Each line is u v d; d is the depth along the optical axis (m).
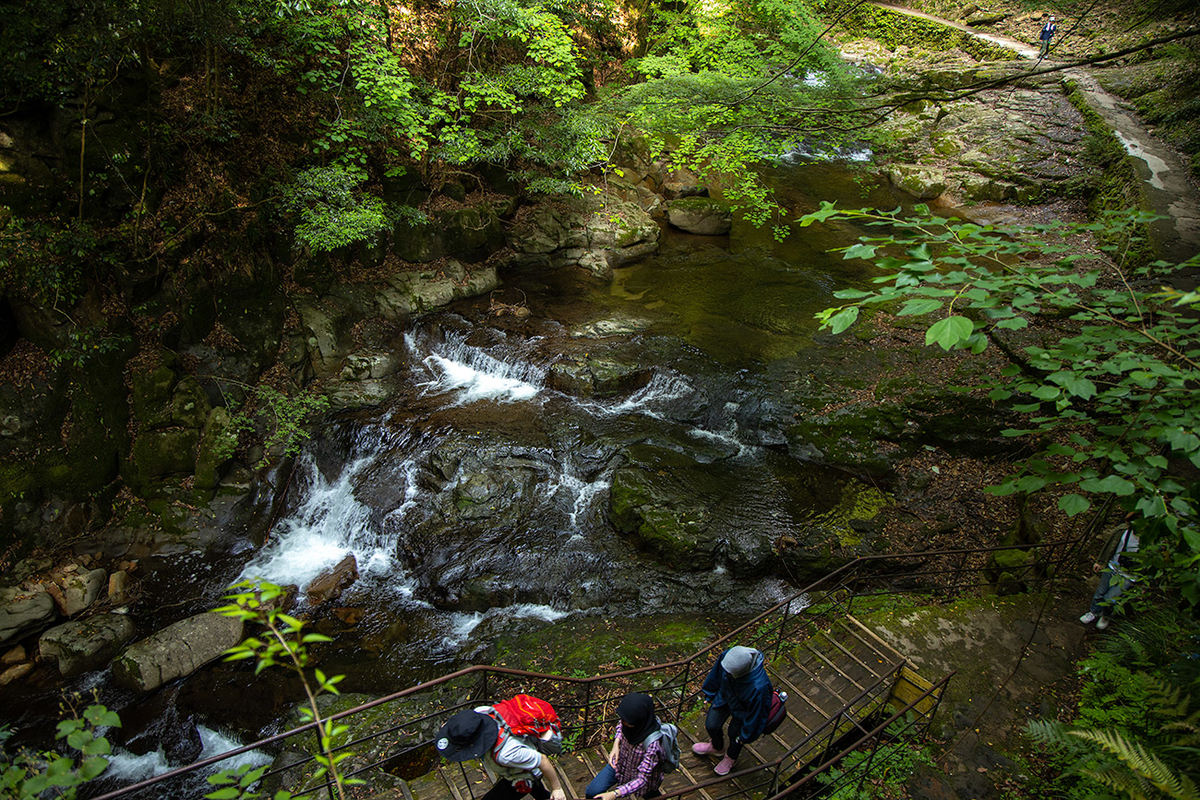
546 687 8.12
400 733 7.71
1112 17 27.25
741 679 5.20
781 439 12.16
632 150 20.64
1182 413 3.68
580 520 10.97
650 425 12.62
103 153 9.99
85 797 7.46
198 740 8.05
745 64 14.43
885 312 14.93
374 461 12.02
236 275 11.95
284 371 12.62
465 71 14.67
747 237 19.25
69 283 9.77
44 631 9.13
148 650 8.65
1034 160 20.56
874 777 5.90
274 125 12.70
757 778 5.82
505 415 12.70
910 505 10.77
